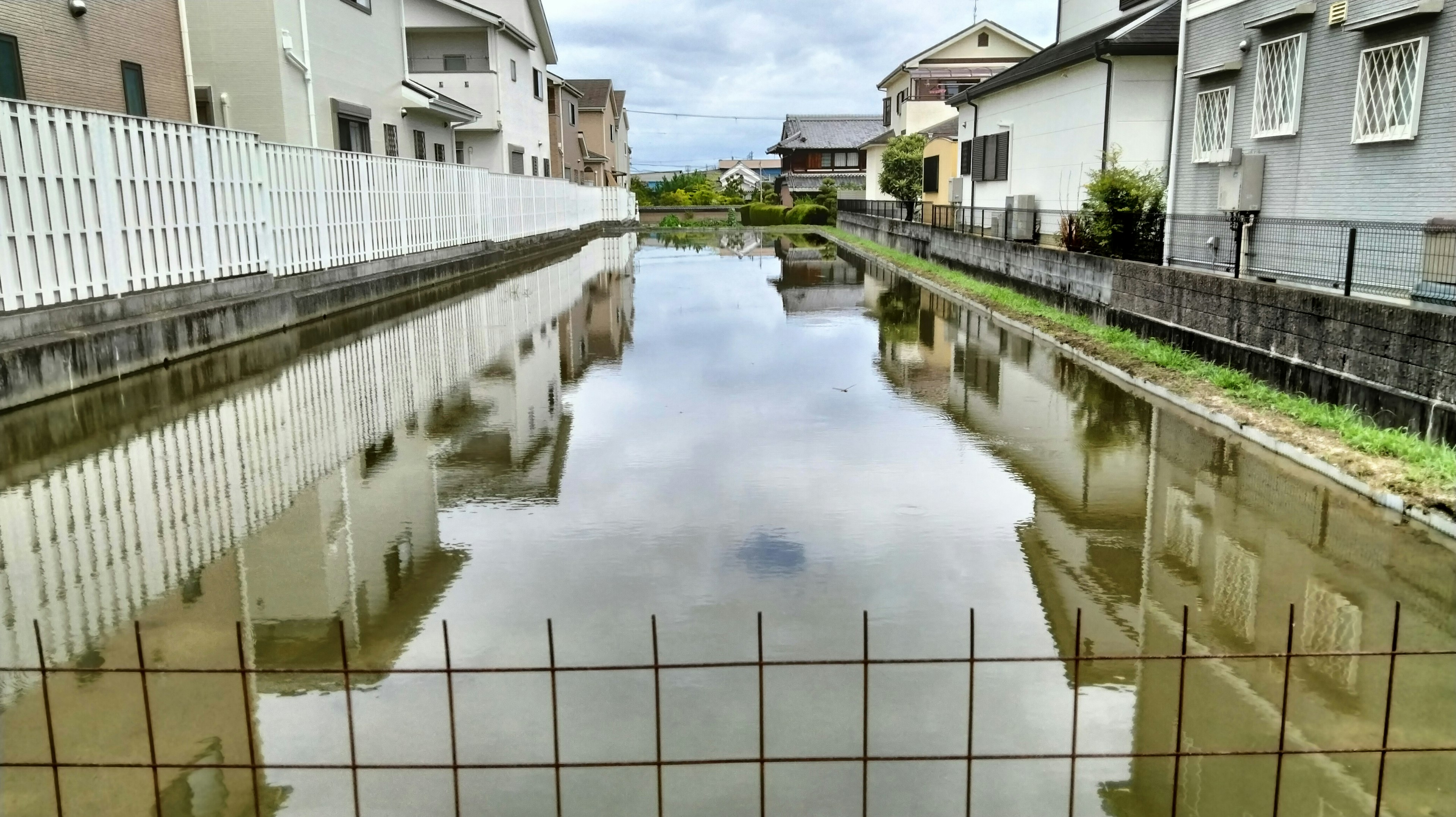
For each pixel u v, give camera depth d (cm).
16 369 712
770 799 279
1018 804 278
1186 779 289
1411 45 755
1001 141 2002
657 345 1126
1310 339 738
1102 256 1195
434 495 555
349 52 1827
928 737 310
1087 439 688
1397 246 756
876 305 1523
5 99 725
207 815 271
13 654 365
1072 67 1617
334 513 525
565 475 596
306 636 379
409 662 358
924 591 423
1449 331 590
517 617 396
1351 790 283
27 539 484
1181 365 884
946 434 705
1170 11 1503
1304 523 512
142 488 565
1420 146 747
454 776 273
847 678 346
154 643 374
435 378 915
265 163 1127
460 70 2816
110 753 301
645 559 458
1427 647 372
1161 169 1495
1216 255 1021
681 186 7725
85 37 1144
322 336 1127
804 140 5881
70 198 795
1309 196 888
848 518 520
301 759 297
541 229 2778
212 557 461
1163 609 407
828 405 805
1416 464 558
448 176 1858
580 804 276
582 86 5291
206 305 988
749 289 1780
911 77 3894
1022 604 411
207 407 769
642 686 340
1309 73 888
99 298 839
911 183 3381
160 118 1305
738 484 582
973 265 1766
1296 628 389
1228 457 643
